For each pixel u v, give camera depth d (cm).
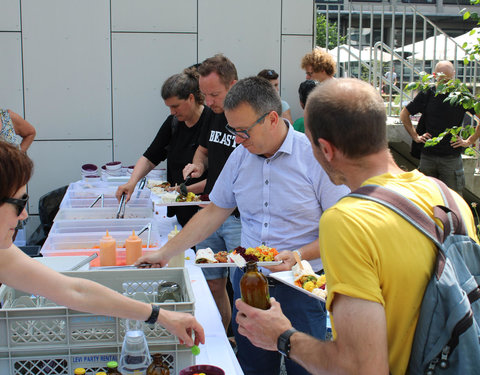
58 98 521
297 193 219
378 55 731
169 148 376
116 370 144
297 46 545
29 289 151
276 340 129
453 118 526
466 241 121
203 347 181
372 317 108
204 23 530
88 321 158
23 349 157
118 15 519
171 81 347
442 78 380
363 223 114
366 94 121
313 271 221
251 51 540
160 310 157
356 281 111
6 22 507
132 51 525
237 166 230
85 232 304
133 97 531
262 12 536
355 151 122
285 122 221
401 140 609
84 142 530
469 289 116
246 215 233
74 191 384
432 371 112
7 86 514
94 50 520
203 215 239
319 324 219
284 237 223
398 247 113
